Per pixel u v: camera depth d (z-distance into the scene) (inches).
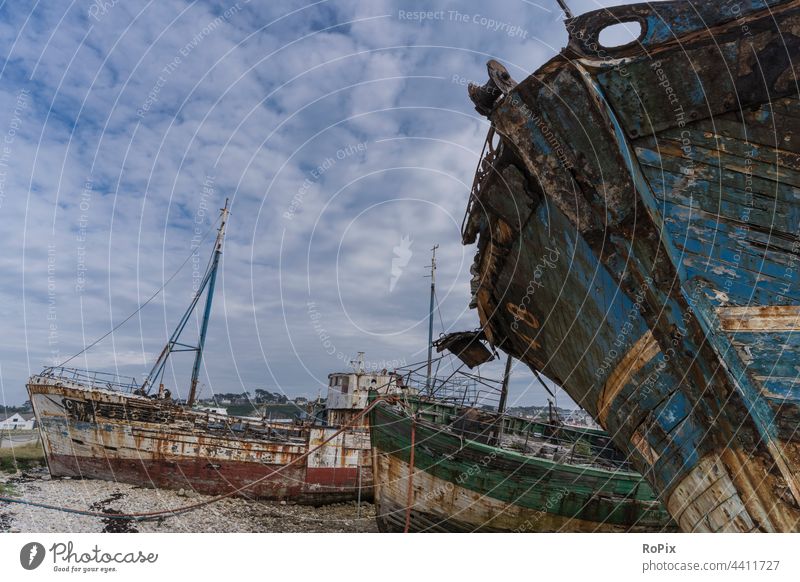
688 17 207.2
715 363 209.9
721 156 210.5
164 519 616.7
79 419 739.4
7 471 809.5
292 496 791.1
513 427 600.1
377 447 526.3
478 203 309.7
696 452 224.7
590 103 217.3
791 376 202.8
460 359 528.1
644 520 476.4
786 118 200.7
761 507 207.0
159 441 743.7
